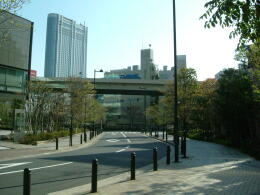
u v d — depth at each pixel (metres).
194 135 44.53
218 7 4.64
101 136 50.66
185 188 8.92
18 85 39.53
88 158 17.52
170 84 41.84
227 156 19.64
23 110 28.39
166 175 11.38
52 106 38.59
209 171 12.80
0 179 10.53
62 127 51.62
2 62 36.88
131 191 8.39
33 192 8.63
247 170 13.35
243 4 4.34
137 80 64.31
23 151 20.44
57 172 12.30
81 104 45.16
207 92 38.41
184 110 39.09
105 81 64.12
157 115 61.88
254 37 4.95
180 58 96.81
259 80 18.56
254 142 23.48
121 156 18.97
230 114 28.47
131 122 111.31
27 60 41.12
